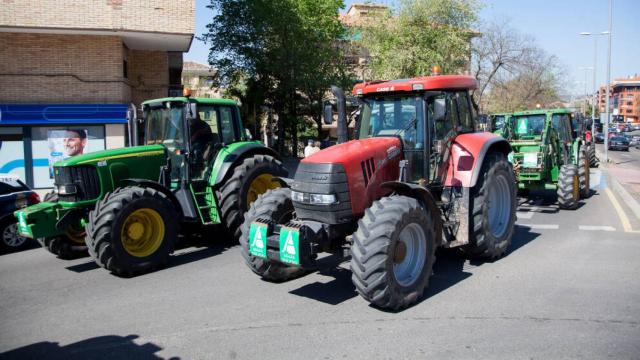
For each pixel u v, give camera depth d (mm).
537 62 32781
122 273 7027
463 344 4531
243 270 7223
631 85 138875
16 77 15023
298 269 6648
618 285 6082
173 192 8273
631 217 10578
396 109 6633
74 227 8164
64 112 15375
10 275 7316
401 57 23438
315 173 5578
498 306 5453
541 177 11297
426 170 6352
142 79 18922
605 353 4301
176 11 15500
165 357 4453
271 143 26516
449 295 5848
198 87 46906
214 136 8867
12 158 15227
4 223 8891
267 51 24328
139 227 7156
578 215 10875
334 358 4324
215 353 4496
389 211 5281
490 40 30281
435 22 24297
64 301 6070
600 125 54344
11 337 5012
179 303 5852
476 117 7809
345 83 24828
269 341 4711
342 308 5547
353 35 27203
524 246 8125
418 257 5629
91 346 4730
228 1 23453
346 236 5875
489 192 7016
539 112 12578
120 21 14961
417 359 4266
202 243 9078
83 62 15656
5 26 14094
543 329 4820
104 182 7523
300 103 26078
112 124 15969
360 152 5785
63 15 14500
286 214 6223
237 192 8484
